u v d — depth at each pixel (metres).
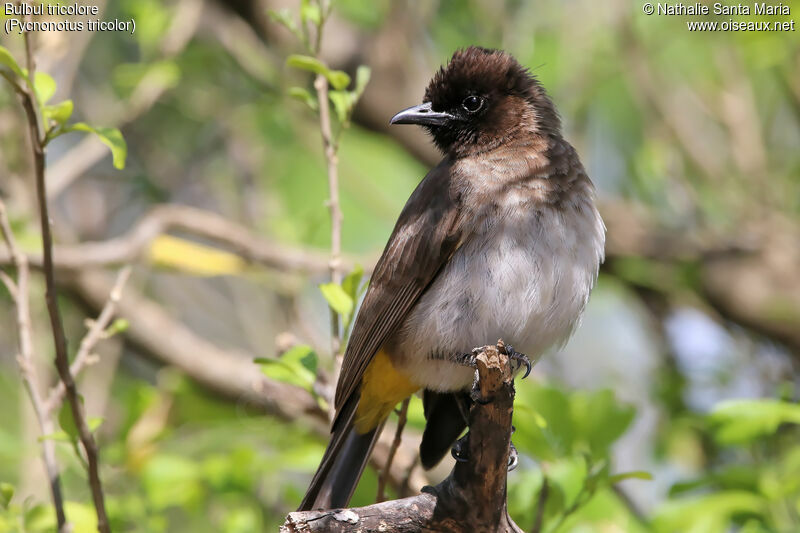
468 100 8.43
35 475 10.52
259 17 12.84
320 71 7.77
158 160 14.30
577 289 7.59
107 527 6.83
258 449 10.45
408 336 7.77
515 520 7.60
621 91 14.62
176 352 12.16
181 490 9.49
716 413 8.52
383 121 13.27
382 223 14.34
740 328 13.09
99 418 7.18
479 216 7.58
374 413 7.96
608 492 8.52
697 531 8.45
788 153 14.21
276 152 14.33
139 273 13.98
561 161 7.84
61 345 6.67
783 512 8.71
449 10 13.57
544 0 13.34
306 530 5.98
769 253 13.00
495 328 7.50
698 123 14.06
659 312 13.56
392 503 6.17
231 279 14.27
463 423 7.97
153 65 12.23
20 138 11.88
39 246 10.98
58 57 9.80
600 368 14.22
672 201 13.40
